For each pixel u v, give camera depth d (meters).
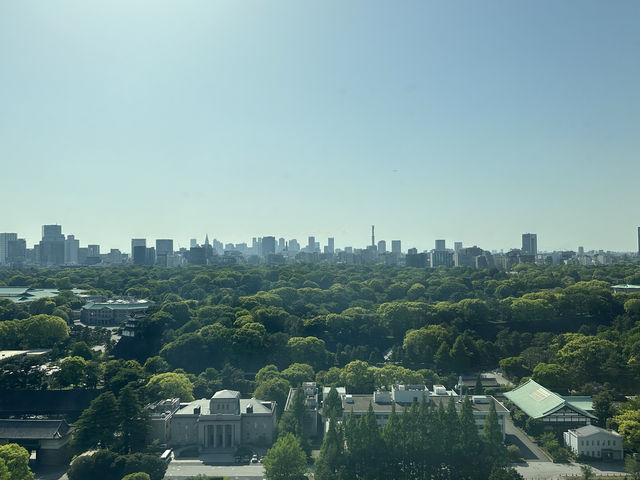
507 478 175.75
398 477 190.50
